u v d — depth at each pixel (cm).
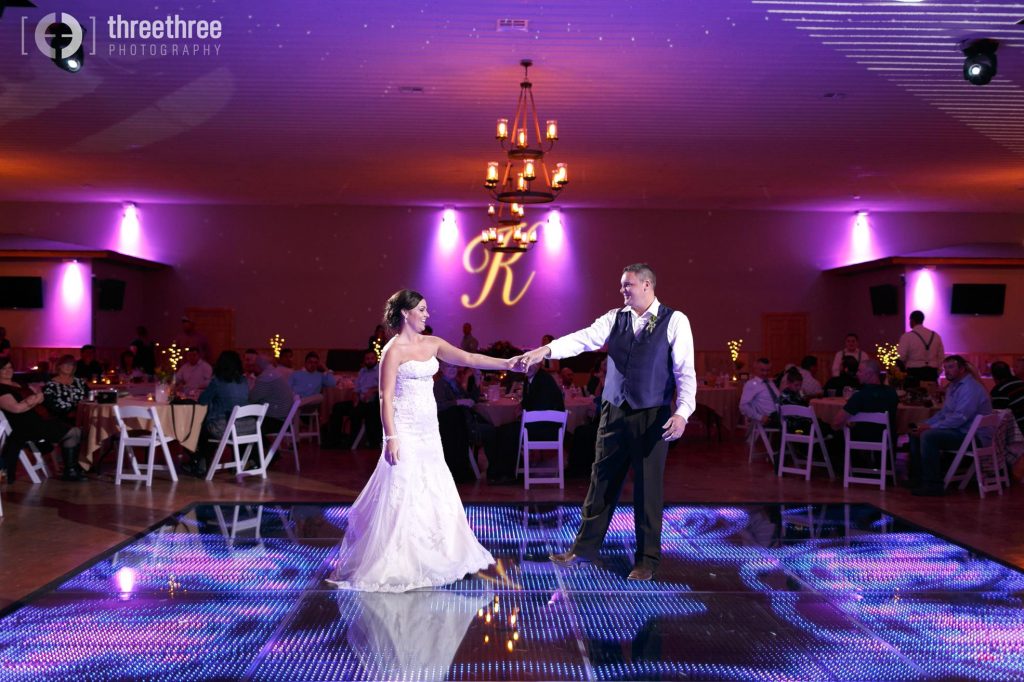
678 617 404
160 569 483
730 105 882
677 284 1655
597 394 1008
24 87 830
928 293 1520
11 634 379
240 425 825
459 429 815
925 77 787
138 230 1619
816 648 365
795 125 963
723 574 479
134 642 368
